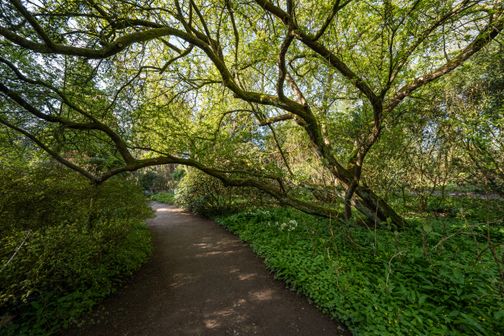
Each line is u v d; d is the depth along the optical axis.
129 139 5.41
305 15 4.98
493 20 3.60
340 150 7.19
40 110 4.22
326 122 6.41
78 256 2.98
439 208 6.81
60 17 3.81
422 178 6.12
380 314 2.64
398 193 7.98
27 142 4.58
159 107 5.54
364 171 7.18
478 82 5.64
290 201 6.18
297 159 8.97
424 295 2.80
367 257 3.99
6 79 3.66
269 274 4.21
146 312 3.27
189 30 4.73
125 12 4.22
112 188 4.87
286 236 5.47
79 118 4.96
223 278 4.20
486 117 4.61
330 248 4.44
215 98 7.35
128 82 5.07
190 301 3.52
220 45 6.02
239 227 7.11
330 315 2.94
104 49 3.02
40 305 2.96
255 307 3.29
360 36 4.90
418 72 5.41
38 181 3.62
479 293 2.76
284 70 4.57
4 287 2.58
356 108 6.36
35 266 2.65
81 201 3.98
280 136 8.64
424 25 3.98
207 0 5.46
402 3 4.13
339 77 5.73
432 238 4.45
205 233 7.31
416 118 5.34
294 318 2.99
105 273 3.85
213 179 9.44
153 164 5.00
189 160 5.54
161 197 17.14
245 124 7.75
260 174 6.16
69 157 5.68
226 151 6.32
